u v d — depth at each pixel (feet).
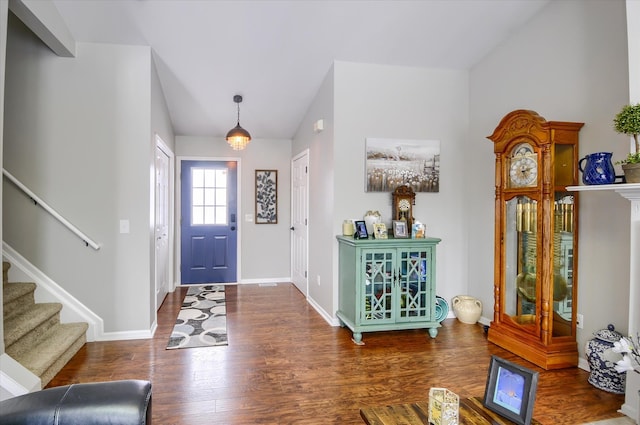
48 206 10.79
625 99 8.74
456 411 4.66
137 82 11.57
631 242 7.68
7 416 4.30
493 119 12.74
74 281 11.25
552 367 9.64
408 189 12.96
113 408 4.48
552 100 10.57
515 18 11.20
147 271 11.65
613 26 9.00
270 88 14.51
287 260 20.03
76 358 10.07
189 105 15.72
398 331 12.49
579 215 9.86
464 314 13.21
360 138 13.07
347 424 7.20
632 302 7.69
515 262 10.82
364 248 11.49
